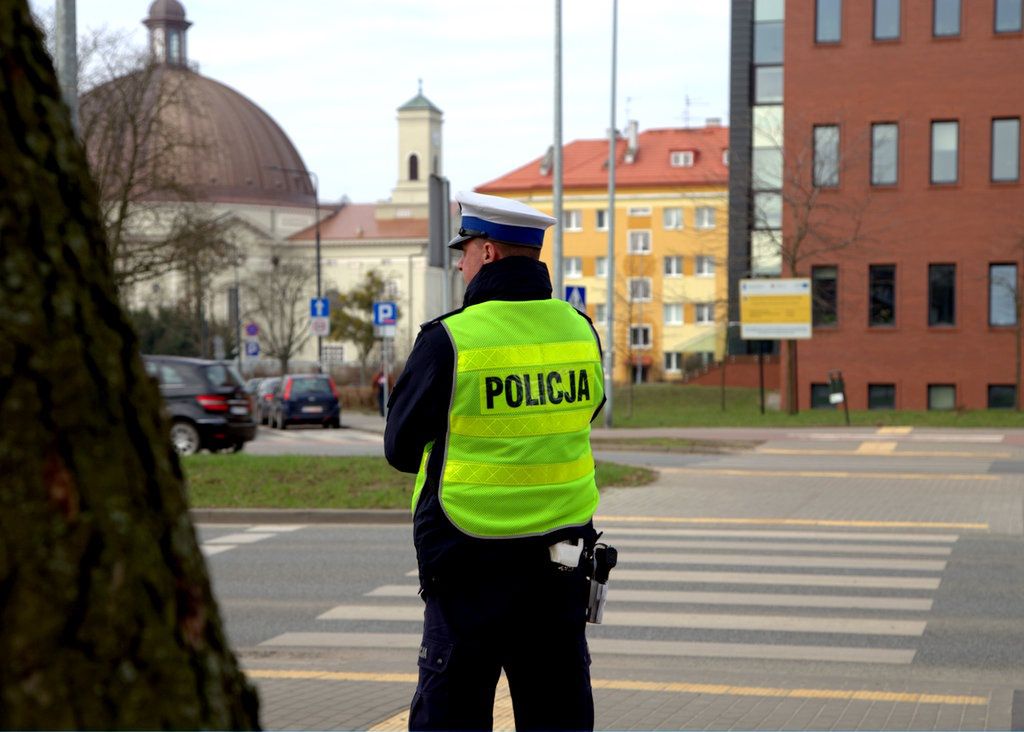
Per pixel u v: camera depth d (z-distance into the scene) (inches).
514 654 226.2
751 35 2923.2
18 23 105.7
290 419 2437.3
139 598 100.3
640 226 5541.3
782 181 2596.0
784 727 358.3
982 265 2559.1
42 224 102.7
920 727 356.5
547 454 226.4
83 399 101.0
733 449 1535.4
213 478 1010.7
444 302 919.0
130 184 2322.8
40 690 94.6
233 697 109.3
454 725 225.3
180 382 1414.9
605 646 484.1
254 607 576.1
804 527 837.8
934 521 864.9
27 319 99.3
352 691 414.3
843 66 2591.0
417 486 229.8
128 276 2353.6
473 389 223.0
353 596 601.9
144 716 98.6
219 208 7667.3
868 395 2618.1
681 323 5482.3
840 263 2613.2
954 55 2559.1
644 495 1025.5
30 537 96.3
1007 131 2549.2
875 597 580.4
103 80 2290.8
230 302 3469.5
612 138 1957.4
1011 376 2554.1
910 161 2581.2
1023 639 492.1
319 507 911.0
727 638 497.4
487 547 222.8
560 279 1534.2
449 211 916.0
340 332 4931.1
